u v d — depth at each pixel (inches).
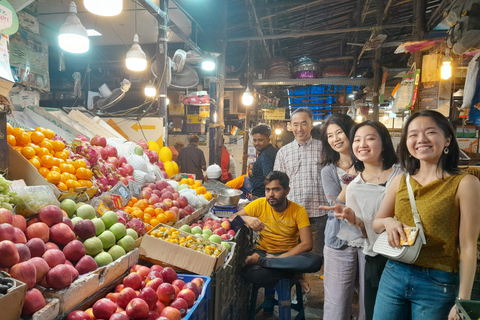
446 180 65.5
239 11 290.5
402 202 70.5
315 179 136.3
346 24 379.2
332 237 101.5
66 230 63.3
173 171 166.9
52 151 87.0
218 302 82.4
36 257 54.9
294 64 416.5
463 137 393.7
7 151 75.1
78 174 86.2
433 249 66.2
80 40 145.2
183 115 422.3
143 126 192.7
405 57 397.4
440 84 190.1
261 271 109.6
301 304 129.6
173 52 377.4
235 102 433.4
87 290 59.2
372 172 94.1
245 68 423.5
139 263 83.4
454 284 65.4
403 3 295.7
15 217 58.3
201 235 101.1
